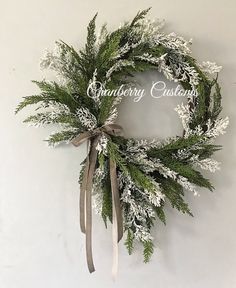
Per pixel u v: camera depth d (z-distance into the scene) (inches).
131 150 39.3
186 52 40.1
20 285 41.6
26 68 41.5
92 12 42.4
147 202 39.8
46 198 41.8
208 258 44.1
